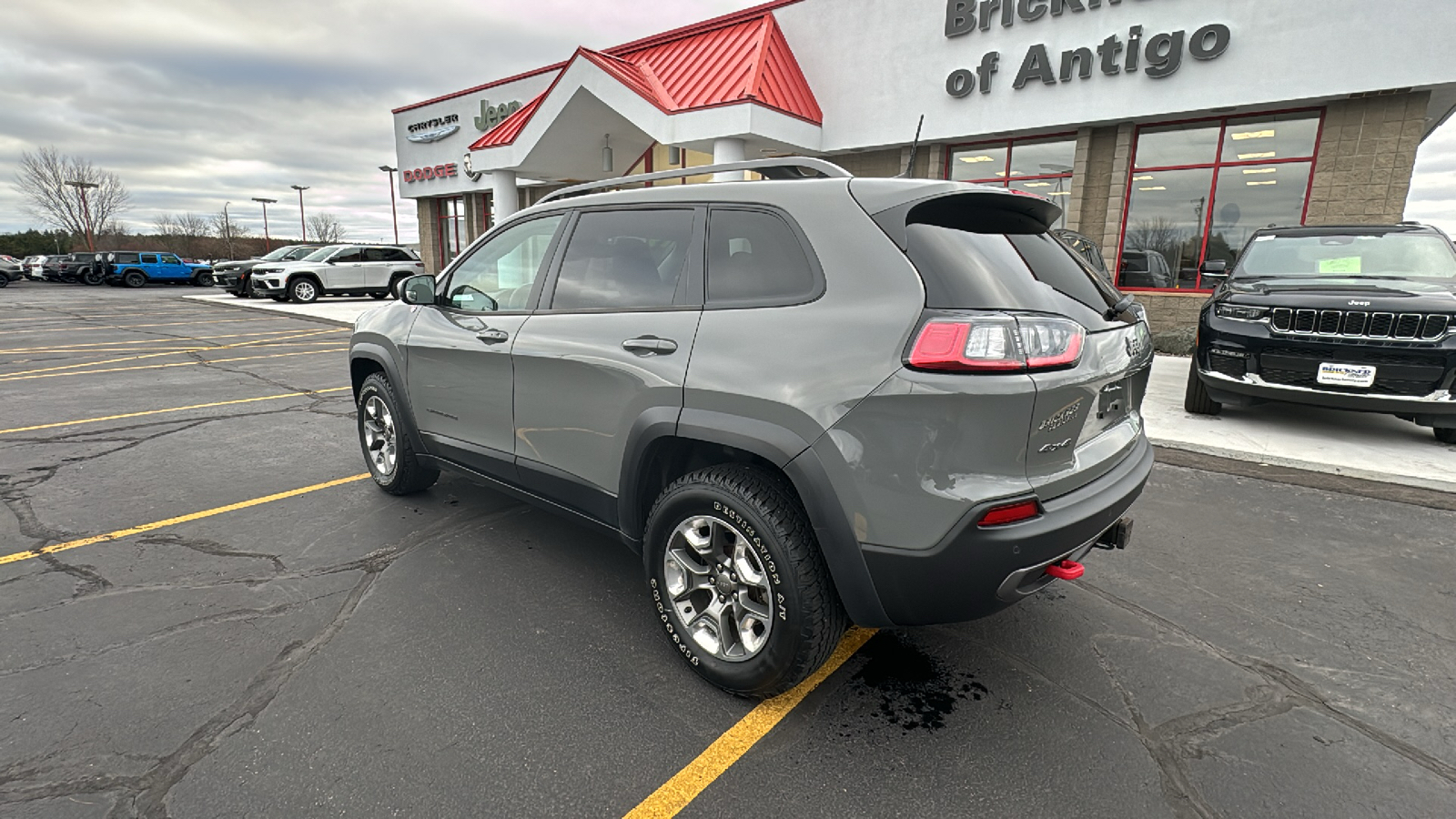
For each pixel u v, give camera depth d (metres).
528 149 14.30
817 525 2.16
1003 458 2.00
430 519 4.03
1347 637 2.88
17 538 3.72
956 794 2.03
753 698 2.47
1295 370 5.55
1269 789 2.06
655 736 2.27
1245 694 2.51
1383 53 8.86
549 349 2.95
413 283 3.77
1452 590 3.28
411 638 2.81
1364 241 6.43
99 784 2.01
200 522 3.96
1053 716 2.39
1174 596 3.22
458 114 20.77
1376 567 3.51
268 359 10.71
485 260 3.55
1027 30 11.11
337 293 22.69
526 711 2.38
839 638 2.34
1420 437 5.74
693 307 2.56
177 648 2.70
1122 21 10.38
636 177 3.00
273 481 4.68
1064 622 3.00
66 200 55.91
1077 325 2.19
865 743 2.24
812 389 2.16
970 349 1.95
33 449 5.46
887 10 12.30
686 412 2.44
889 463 2.04
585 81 12.85
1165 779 2.10
